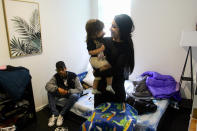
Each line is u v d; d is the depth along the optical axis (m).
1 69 1.87
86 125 1.24
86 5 3.36
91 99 2.39
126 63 1.15
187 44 2.24
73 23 3.11
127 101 1.97
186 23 2.51
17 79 1.87
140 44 3.03
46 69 2.69
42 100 2.70
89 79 2.99
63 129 2.05
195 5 2.38
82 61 3.49
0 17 1.98
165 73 2.88
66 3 2.89
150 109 1.87
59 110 2.50
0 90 1.85
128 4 3.03
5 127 1.91
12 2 2.06
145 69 3.08
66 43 3.02
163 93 2.32
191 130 1.58
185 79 2.43
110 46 1.11
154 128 1.61
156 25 2.79
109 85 1.16
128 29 1.06
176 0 2.52
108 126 1.17
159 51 2.86
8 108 1.98
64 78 2.45
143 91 2.48
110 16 3.28
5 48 2.08
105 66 1.08
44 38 2.58
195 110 1.78
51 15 2.64
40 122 2.24
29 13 2.28
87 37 1.11
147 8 2.81
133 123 1.19
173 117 2.32
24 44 2.28
